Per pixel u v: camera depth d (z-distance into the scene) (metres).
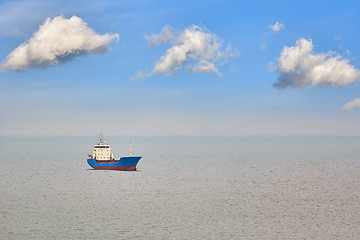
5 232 90.69
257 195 139.62
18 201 127.19
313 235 89.12
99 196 137.00
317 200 129.00
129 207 117.56
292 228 94.19
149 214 108.00
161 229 93.25
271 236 88.50
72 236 88.00
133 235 89.06
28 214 107.81
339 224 97.94
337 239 86.62
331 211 111.88
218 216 105.75
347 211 112.00
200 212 110.75
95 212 110.50
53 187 158.12
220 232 91.12
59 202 125.50
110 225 96.81
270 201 127.56
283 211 111.75
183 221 100.75
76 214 107.81
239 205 120.44
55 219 102.31
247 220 101.56
